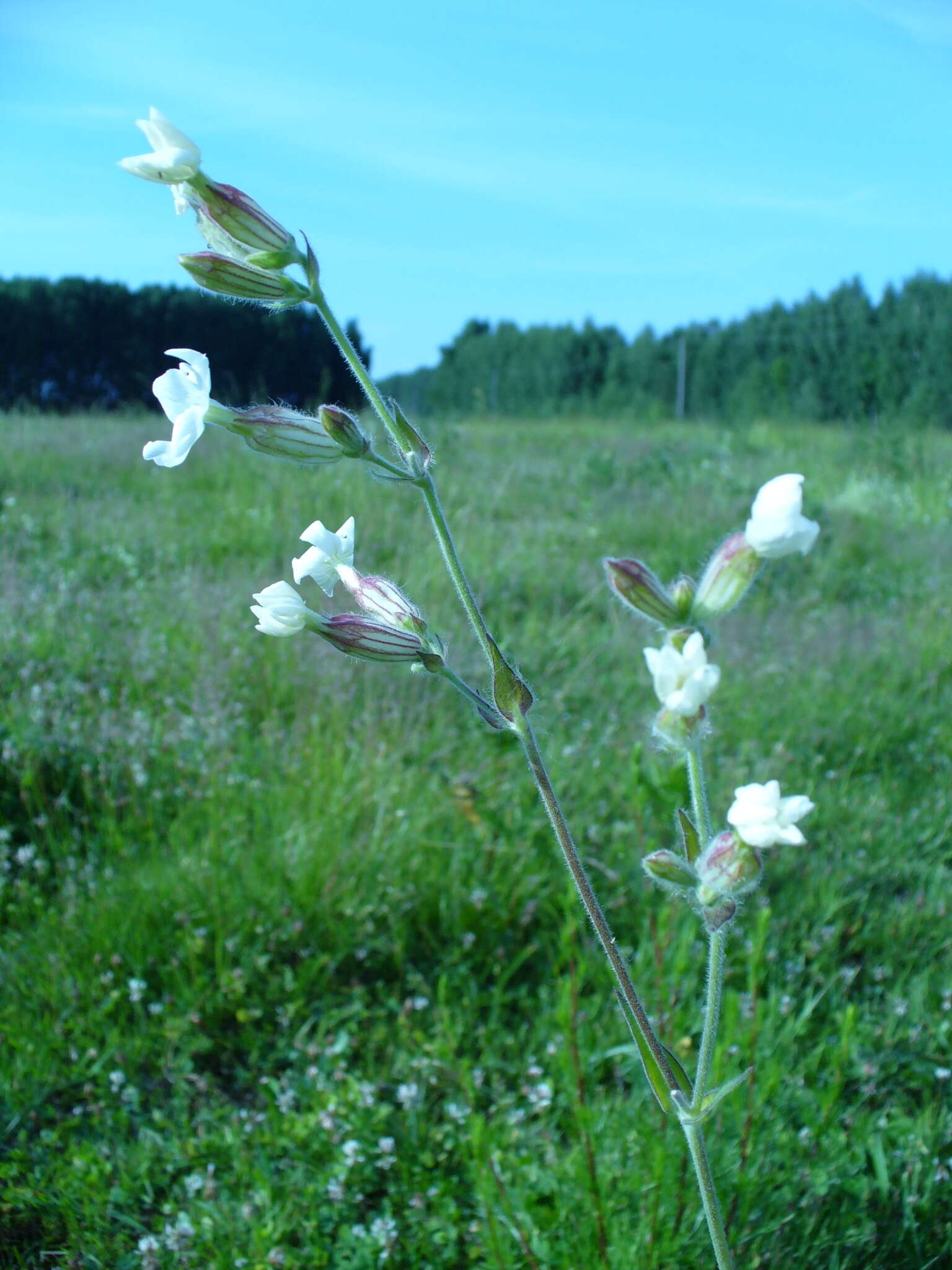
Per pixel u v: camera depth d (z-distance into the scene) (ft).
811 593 24.62
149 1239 7.81
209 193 5.37
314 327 75.92
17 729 13.93
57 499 27.76
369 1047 9.95
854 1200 8.13
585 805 13.58
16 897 11.66
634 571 5.34
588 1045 9.70
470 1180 8.55
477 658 17.75
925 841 13.85
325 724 14.89
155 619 18.67
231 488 30.76
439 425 54.39
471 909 11.54
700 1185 5.79
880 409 98.12
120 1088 9.37
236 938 10.82
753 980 8.34
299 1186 8.45
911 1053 9.85
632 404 125.90
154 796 12.96
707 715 5.47
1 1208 8.09
